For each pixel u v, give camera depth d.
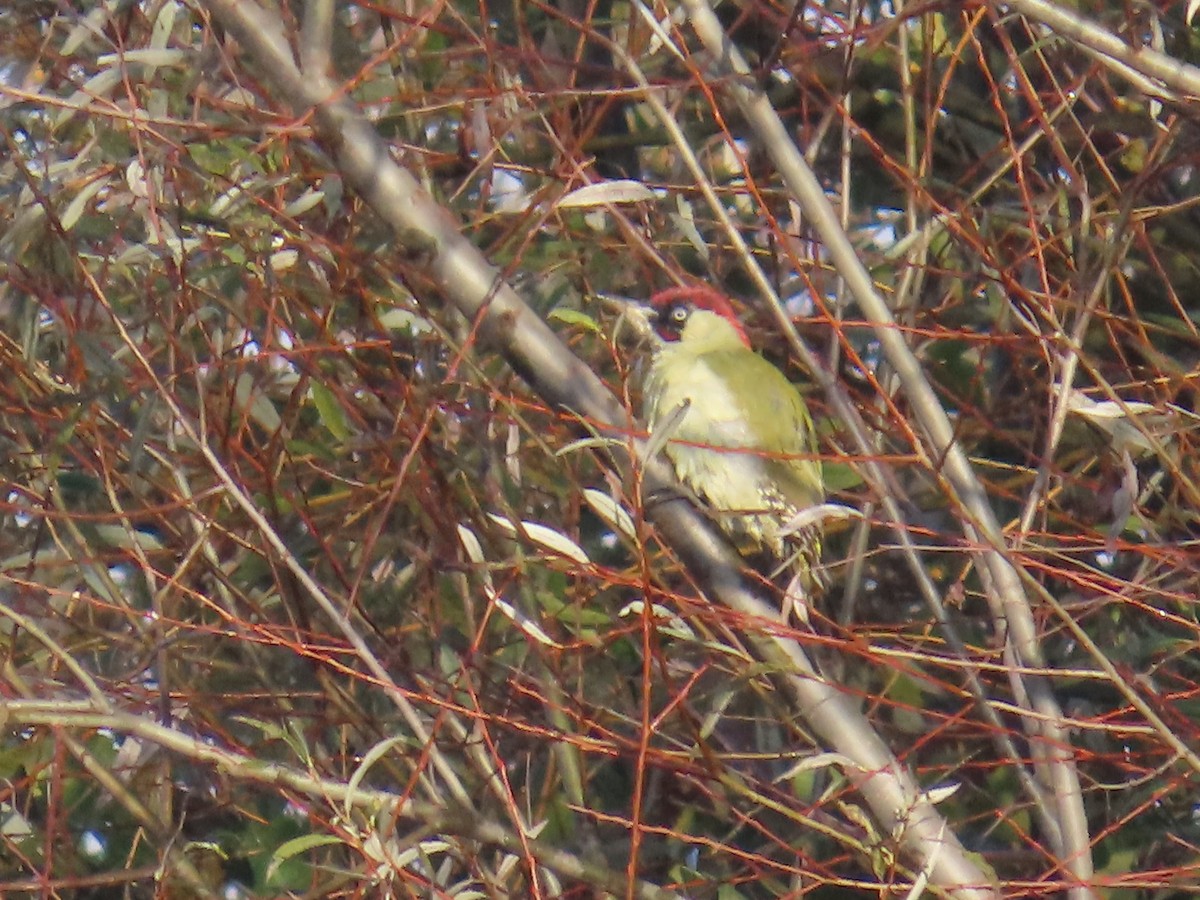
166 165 8.80
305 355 9.27
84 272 8.33
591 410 7.57
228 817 10.10
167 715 8.46
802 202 8.17
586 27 9.67
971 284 11.54
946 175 12.18
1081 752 7.97
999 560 8.09
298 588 9.20
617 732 9.98
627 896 7.58
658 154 11.93
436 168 10.54
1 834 9.26
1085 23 7.80
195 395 9.44
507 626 10.13
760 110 8.14
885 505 8.45
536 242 10.85
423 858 7.78
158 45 8.69
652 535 8.27
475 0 11.25
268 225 8.95
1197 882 9.70
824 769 9.45
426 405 9.20
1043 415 10.87
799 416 9.99
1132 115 10.92
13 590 9.88
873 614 10.99
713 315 10.70
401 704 7.92
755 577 8.28
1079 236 9.87
